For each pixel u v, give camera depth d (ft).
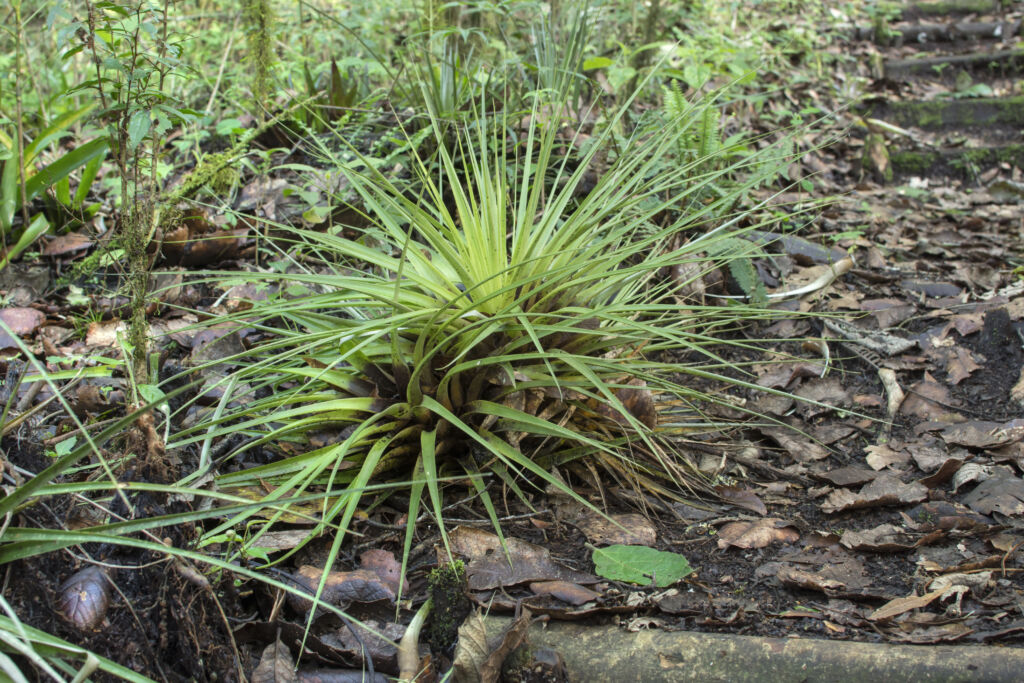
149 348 8.12
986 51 19.80
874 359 9.20
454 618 5.52
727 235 7.48
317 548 6.19
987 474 7.08
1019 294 10.13
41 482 4.51
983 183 15.35
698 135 11.10
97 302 9.11
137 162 6.84
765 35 18.06
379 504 6.66
